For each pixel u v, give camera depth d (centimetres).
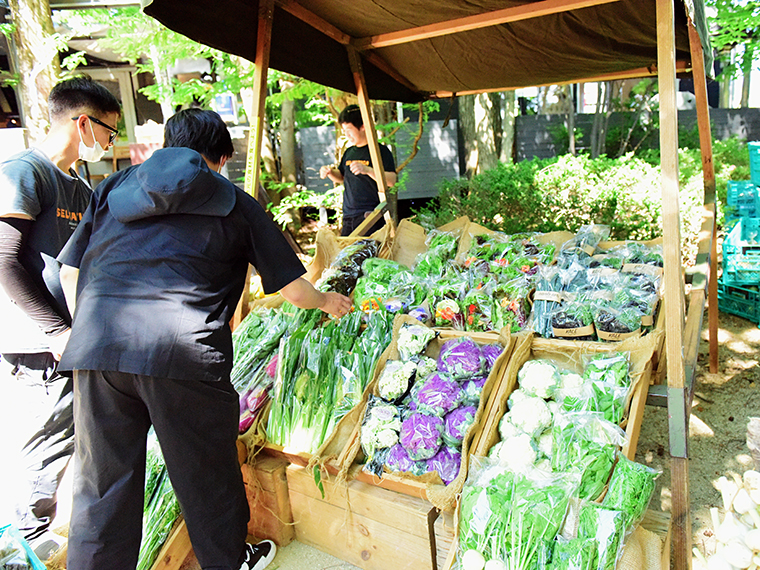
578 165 646
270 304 316
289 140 823
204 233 174
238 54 278
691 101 1288
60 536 230
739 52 707
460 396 203
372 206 420
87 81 219
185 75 676
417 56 364
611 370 199
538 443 190
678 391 175
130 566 178
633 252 274
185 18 242
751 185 418
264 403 248
